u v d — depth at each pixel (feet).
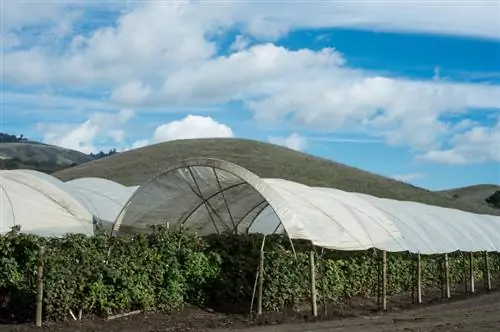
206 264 62.18
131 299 55.16
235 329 53.93
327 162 313.12
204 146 297.74
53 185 70.59
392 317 66.85
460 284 112.78
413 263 93.45
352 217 72.38
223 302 63.05
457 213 119.55
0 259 50.37
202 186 65.82
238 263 63.72
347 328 56.65
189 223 74.84
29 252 50.88
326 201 73.00
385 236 75.92
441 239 93.91
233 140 316.81
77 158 485.56
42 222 63.05
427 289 100.12
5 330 47.01
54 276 49.70
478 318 67.15
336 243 65.77
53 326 48.91
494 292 103.71
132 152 292.61
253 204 72.38
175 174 63.46
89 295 52.21
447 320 64.80
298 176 270.87
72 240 52.75
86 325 50.37
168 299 58.39
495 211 320.09
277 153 303.89
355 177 294.05
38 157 429.38
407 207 103.81
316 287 69.56
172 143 304.50
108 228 84.38
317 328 56.08
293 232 61.26
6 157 388.37
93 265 52.47
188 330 52.34
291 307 66.59
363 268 80.74
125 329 50.72
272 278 63.98
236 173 60.49
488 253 126.00
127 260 55.31
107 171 256.52
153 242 59.52
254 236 67.97
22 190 66.08
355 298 79.87
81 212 68.33
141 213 68.44
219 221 76.02
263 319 59.26
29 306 50.65
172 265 59.06
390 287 87.56
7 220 60.95
